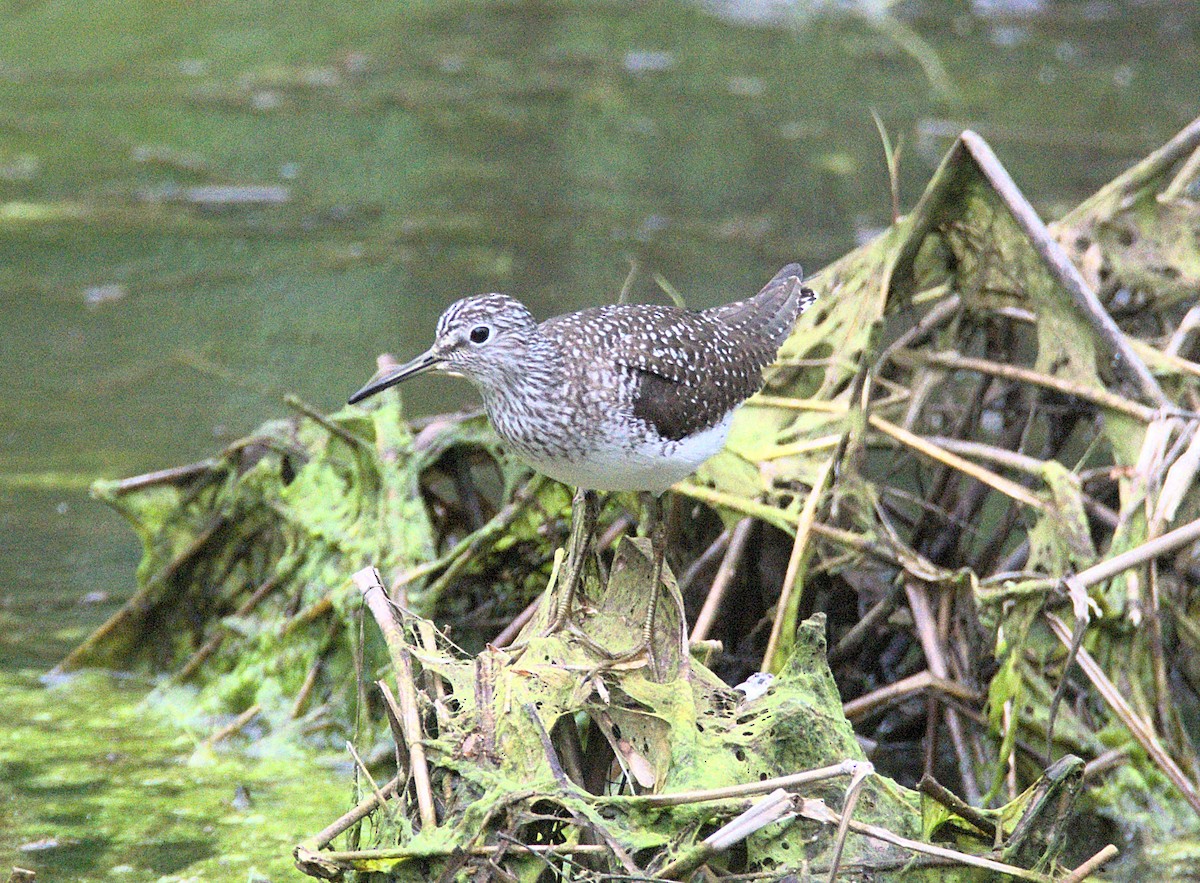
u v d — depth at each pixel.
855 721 9.96
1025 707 9.73
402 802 7.41
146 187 21.95
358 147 23.66
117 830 9.62
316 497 11.32
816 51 28.47
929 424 12.48
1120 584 9.73
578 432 8.78
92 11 28.67
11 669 11.68
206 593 11.77
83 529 13.74
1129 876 9.23
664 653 8.38
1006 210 10.88
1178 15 30.22
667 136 24.30
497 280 19.03
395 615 8.27
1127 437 10.16
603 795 7.60
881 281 11.23
